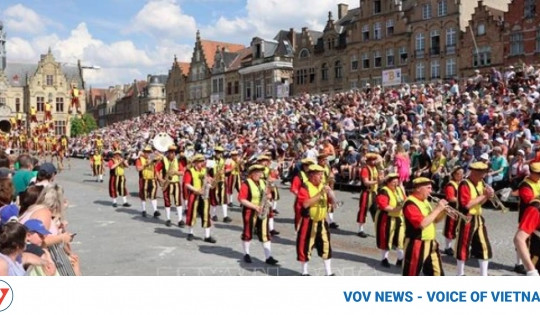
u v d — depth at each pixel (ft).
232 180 63.00
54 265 20.11
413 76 164.35
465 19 154.20
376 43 174.81
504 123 66.49
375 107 95.35
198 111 180.45
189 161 44.98
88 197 72.28
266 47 220.43
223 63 244.01
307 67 201.16
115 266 35.37
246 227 36.37
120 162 63.16
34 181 30.25
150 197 55.88
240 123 126.93
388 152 62.08
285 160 82.12
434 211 24.06
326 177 35.60
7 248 17.56
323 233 31.40
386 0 172.04
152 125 180.55
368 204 43.96
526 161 53.42
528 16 137.08
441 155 60.90
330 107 111.55
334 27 191.31
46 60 303.07
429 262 24.13
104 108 389.60
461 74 151.74
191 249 40.63
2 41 302.66
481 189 30.12
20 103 302.45
